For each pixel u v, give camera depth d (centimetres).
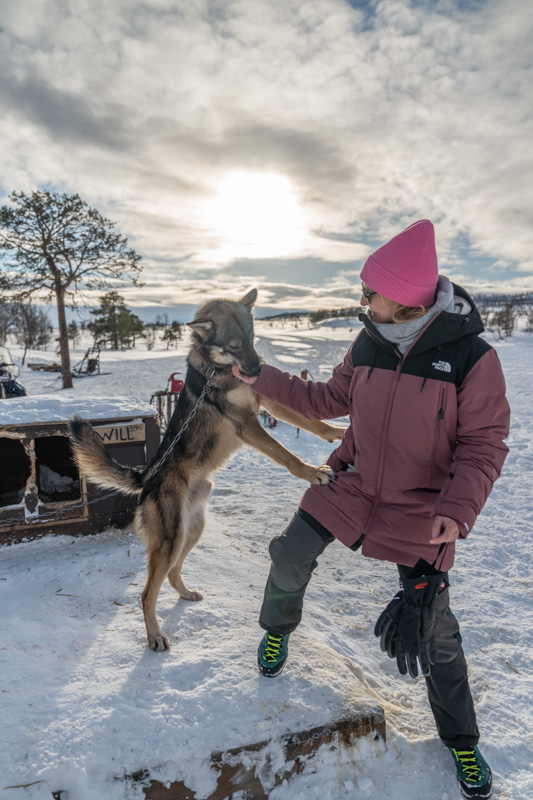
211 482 332
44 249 2233
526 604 365
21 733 196
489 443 183
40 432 383
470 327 183
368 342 212
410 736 236
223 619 285
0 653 245
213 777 195
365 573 400
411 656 182
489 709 258
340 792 204
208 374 320
